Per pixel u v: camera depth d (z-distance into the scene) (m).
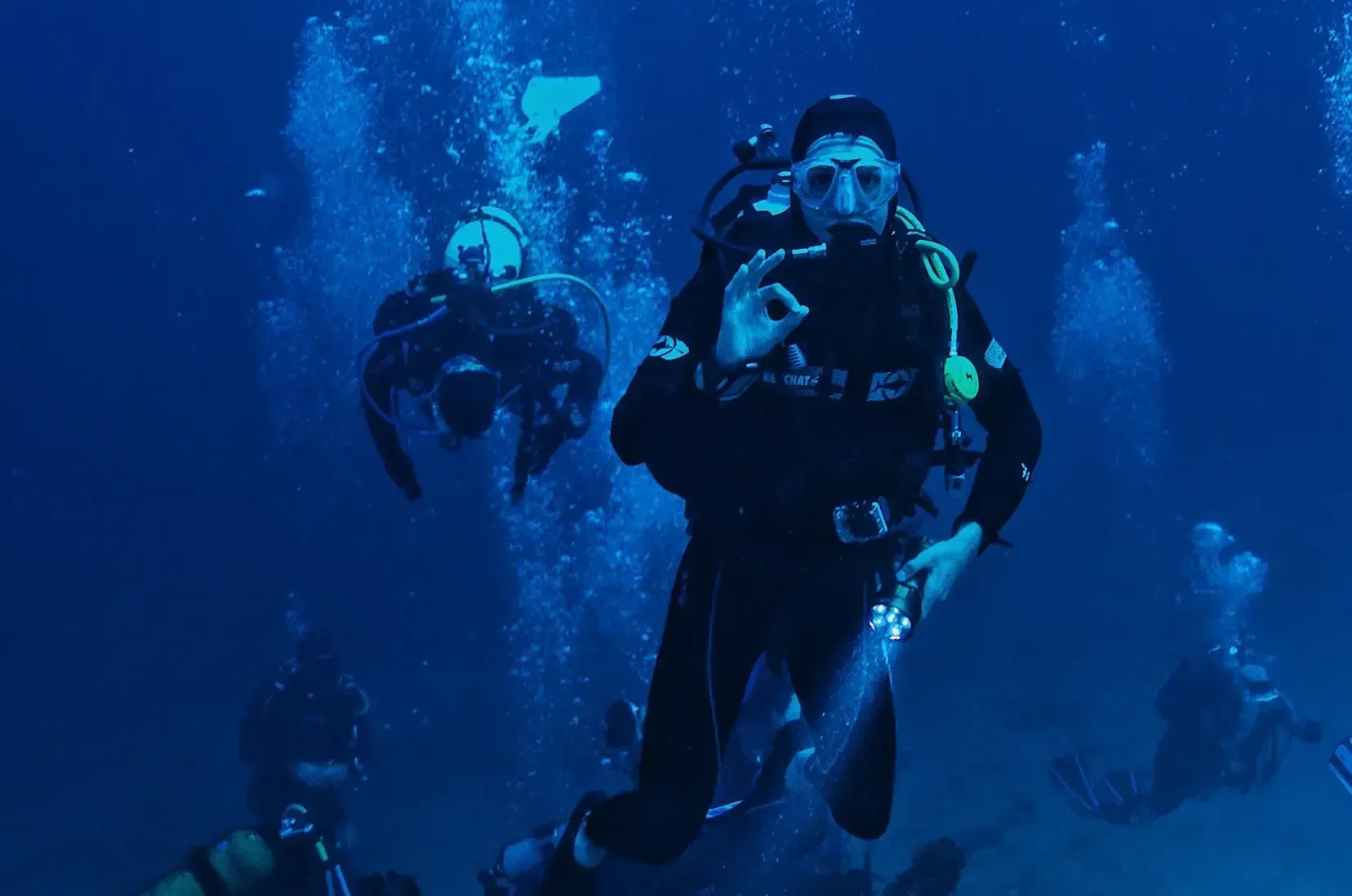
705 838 3.17
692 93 46.38
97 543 28.66
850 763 1.85
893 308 1.71
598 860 2.07
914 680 12.61
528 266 4.41
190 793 10.48
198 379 41.56
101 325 43.56
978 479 1.86
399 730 11.94
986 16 42.47
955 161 42.88
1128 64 41.19
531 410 4.38
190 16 44.09
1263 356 35.12
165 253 44.34
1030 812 8.35
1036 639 13.82
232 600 21.66
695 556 1.86
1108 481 23.61
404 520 25.06
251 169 47.84
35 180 45.94
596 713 11.88
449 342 4.12
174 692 15.24
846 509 1.73
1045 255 40.53
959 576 1.82
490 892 3.57
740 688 1.88
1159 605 14.48
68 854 9.08
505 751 10.82
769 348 1.60
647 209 47.16
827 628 1.82
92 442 38.72
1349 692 10.63
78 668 17.39
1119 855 7.46
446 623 18.22
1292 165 38.94
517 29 40.03
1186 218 39.75
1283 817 7.93
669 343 1.76
